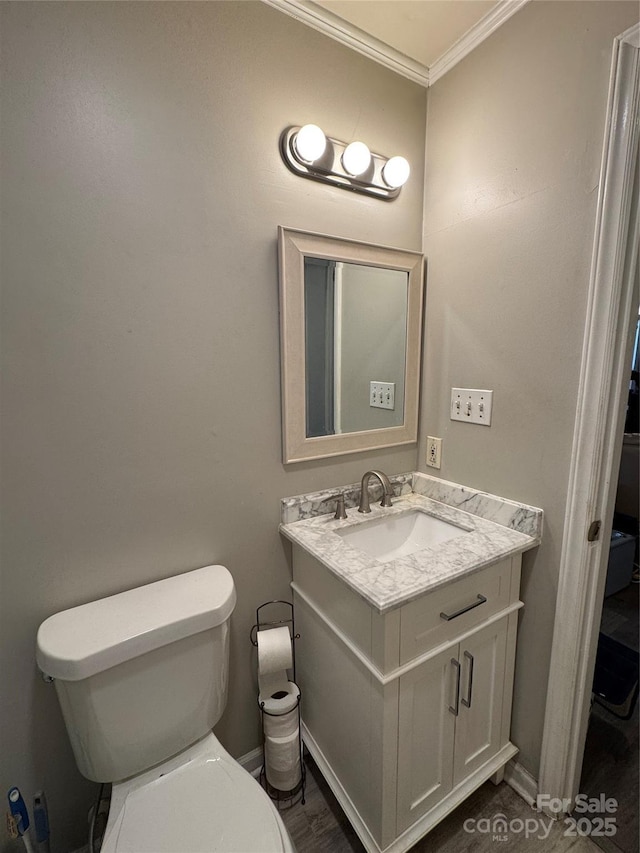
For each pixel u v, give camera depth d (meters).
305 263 1.17
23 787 0.96
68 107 0.84
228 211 1.05
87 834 1.05
